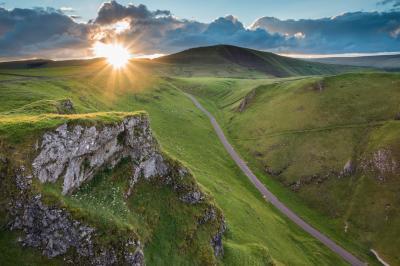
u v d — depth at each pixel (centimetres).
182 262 4344
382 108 13538
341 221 9756
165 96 17888
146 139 5100
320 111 14788
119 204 4153
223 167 11281
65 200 3559
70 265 3269
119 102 13688
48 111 6134
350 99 14838
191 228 4803
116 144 4622
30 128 3681
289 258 6838
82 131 4056
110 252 3453
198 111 18050
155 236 4378
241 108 18838
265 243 6725
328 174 11319
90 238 3419
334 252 8350
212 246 4925
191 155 10806
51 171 3628
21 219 3250
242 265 5128
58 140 3775
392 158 10594
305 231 9031
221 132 15762
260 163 12750
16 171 3328
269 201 10162
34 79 13162
